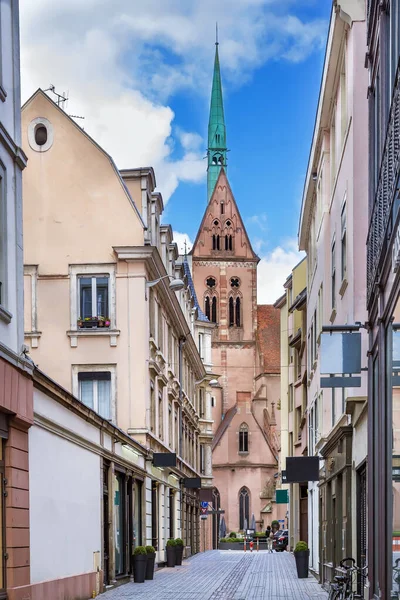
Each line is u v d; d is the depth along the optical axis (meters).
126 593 24.88
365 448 18.08
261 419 112.94
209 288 122.19
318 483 31.36
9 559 16.28
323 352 17.55
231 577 32.28
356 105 20.80
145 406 36.59
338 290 23.98
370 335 16.86
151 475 36.59
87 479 23.69
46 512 19.08
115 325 37.12
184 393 51.69
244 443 106.81
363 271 20.38
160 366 41.53
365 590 17.55
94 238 37.59
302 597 23.28
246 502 106.00
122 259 37.31
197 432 62.59
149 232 38.25
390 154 11.82
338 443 22.97
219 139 139.88
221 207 124.88
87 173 38.03
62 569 20.47
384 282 13.46
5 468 16.44
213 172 139.62
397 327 11.80
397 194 10.76
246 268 122.94
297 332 46.94
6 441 16.53
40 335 37.31
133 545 31.75
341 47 23.73
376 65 15.49
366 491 18.19
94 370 37.00
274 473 106.31
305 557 31.61
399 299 11.34
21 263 18.06
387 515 13.38
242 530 104.81
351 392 20.28
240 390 119.62
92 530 24.25
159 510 39.88
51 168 38.16
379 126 14.71
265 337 121.25
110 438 27.14
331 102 26.77
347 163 22.17
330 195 27.80
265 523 104.12
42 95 38.44
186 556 51.38
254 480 105.81
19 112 18.45
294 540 51.09
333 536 24.94
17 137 18.20
